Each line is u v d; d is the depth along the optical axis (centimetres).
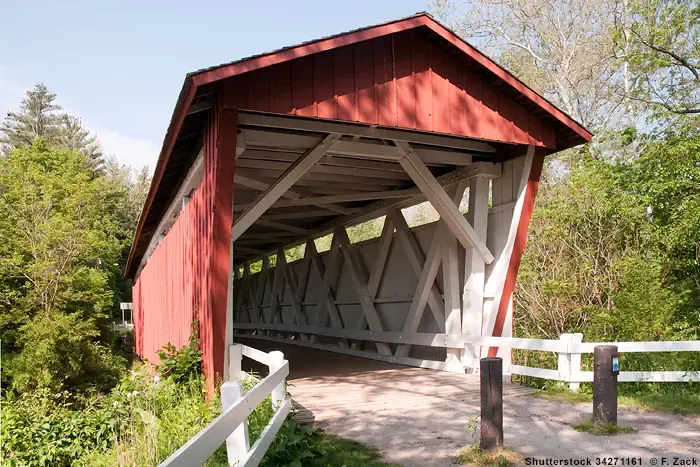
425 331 977
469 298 820
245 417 304
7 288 1302
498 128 691
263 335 1823
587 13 1858
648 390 671
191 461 212
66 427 715
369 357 1111
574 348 658
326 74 598
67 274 1374
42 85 4941
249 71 544
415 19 623
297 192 1030
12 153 2089
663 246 946
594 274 930
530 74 1902
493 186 828
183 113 573
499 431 433
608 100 1831
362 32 597
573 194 984
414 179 766
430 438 486
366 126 689
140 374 819
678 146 960
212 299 590
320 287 1354
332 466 411
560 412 567
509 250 771
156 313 1255
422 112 643
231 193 577
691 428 502
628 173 1048
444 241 873
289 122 642
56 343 1130
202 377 633
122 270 3600
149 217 1153
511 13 1981
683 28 1244
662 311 826
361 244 1159
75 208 1725
